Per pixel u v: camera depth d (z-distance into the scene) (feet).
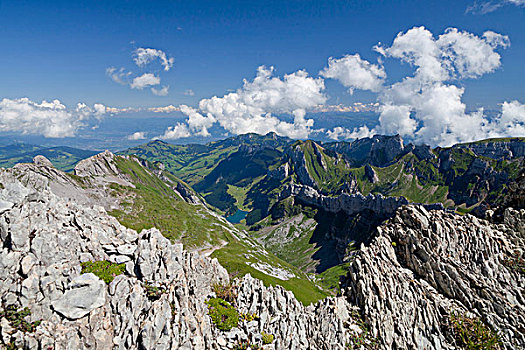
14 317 107.24
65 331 114.21
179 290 158.92
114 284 132.36
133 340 128.67
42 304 112.88
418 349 216.54
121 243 165.07
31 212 126.62
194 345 147.74
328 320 215.31
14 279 112.37
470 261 276.21
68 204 163.12
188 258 189.06
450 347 221.25
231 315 183.42
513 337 218.38
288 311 209.97
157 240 165.58
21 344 105.50
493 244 285.23
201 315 167.22
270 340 179.22
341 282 270.67
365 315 227.81
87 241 149.07
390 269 258.78
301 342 196.65
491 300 239.30
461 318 231.91
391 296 237.25
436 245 275.39
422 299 239.91
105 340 122.11
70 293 117.80
